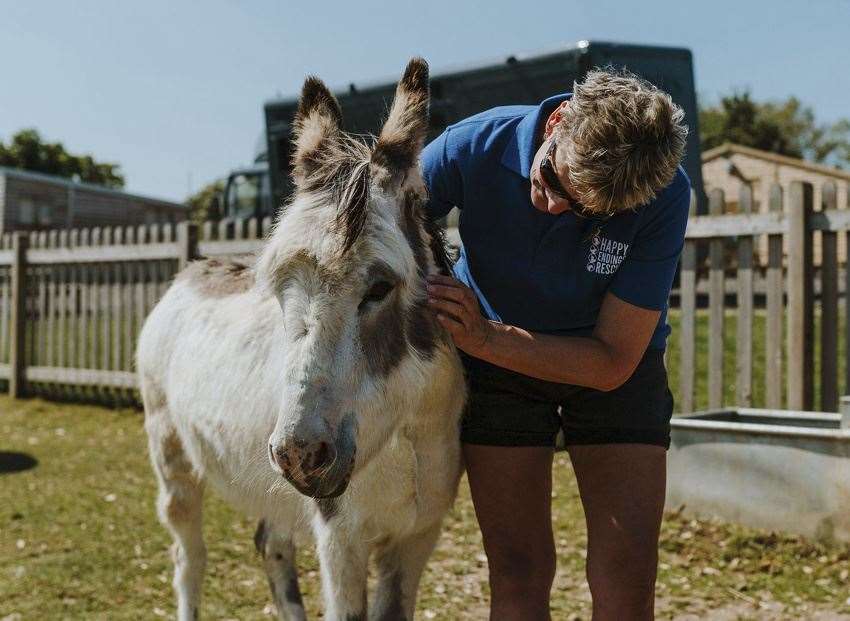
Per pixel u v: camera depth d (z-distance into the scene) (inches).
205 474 132.9
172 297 145.6
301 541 123.3
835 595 154.2
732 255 421.4
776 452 177.5
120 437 301.3
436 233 99.4
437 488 104.7
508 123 98.9
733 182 954.7
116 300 357.1
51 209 1168.8
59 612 154.4
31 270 388.8
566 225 92.4
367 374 83.1
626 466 95.7
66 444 291.3
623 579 92.0
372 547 110.9
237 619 152.4
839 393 250.1
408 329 89.8
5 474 250.4
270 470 110.0
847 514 168.1
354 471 86.2
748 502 181.6
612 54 380.2
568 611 151.5
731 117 2020.2
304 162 90.4
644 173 78.7
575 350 90.8
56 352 390.9
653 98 80.1
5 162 1983.3
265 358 111.3
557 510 203.2
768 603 152.9
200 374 125.0
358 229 78.3
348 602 102.8
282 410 79.7
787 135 2161.7
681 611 151.0
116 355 355.9
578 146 79.6
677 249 92.9
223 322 124.8
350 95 443.8
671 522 188.2
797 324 221.0
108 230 359.6
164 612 155.6
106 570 175.2
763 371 343.0
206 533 195.9
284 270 81.5
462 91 416.2
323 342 79.7
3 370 391.2
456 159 100.0
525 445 100.2
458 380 102.0
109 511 214.8
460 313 88.9
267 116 520.4
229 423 116.7
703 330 434.9
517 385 99.0
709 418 207.8
